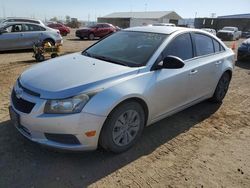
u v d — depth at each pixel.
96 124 3.03
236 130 4.45
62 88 3.02
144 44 4.04
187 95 4.34
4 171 3.03
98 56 4.05
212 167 3.37
